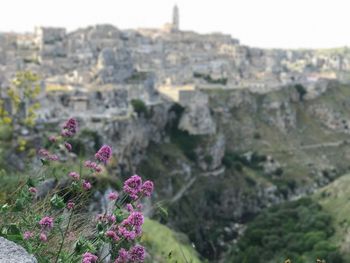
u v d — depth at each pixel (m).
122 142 128.50
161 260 31.03
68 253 14.98
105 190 28.12
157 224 46.59
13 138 53.03
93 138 112.31
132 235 13.80
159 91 186.75
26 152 49.84
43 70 199.62
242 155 194.88
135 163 142.00
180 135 176.12
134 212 14.24
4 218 15.61
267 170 191.50
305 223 112.75
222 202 167.12
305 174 194.25
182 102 179.38
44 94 120.25
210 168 173.00
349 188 122.38
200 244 140.38
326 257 90.94
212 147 175.38
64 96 137.62
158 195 142.88
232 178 176.88
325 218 111.19
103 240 13.92
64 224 17.09
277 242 105.50
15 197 17.08
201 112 179.00
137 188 14.72
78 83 173.62
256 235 113.62
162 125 169.25
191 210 151.62
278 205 139.88
